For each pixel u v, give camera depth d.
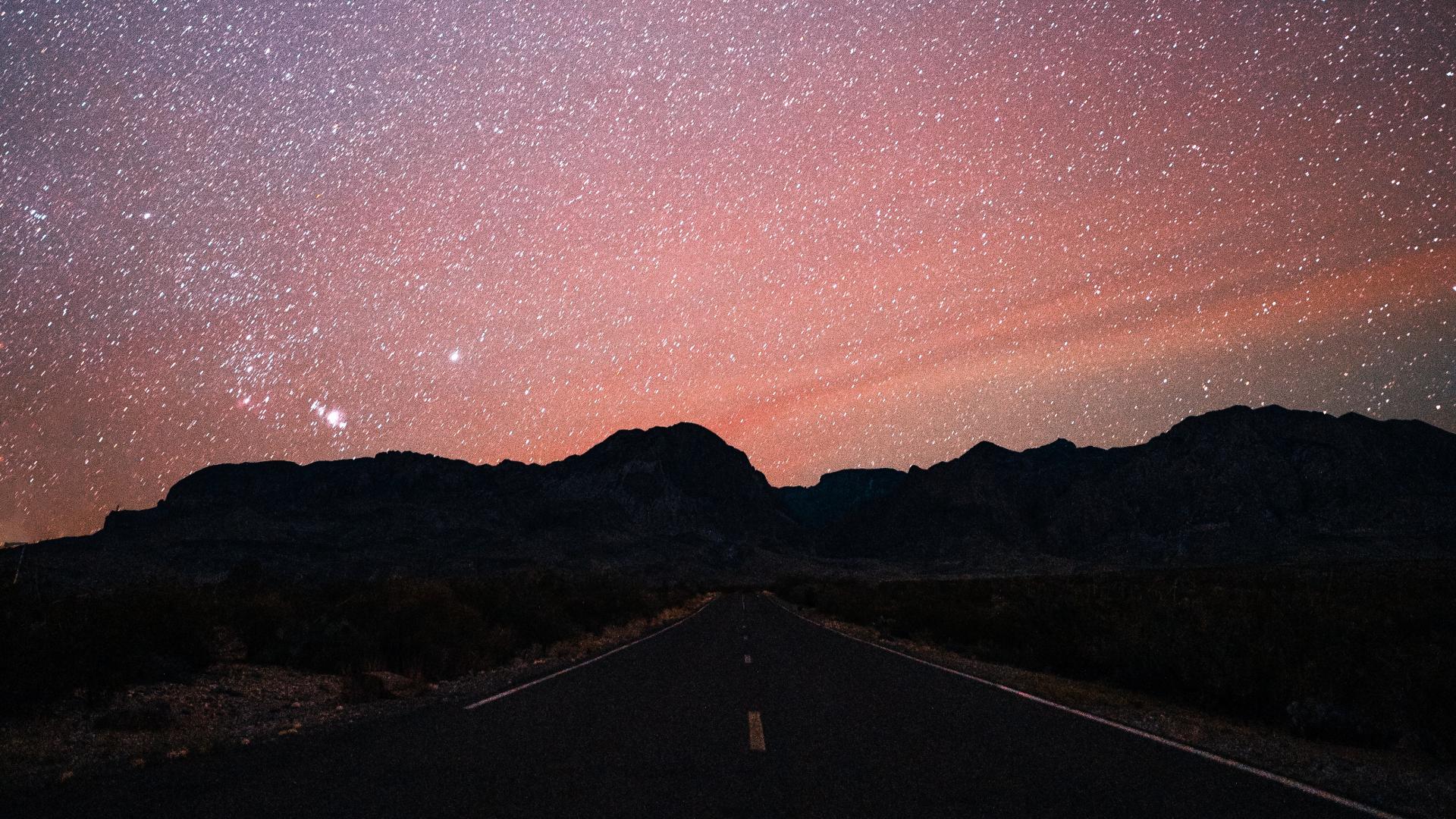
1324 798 5.93
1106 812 5.38
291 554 110.50
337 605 16.36
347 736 7.90
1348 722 9.22
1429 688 9.05
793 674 13.66
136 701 9.37
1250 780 6.43
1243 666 10.91
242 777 6.09
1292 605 15.01
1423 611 16.16
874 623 29.78
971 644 21.20
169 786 5.82
